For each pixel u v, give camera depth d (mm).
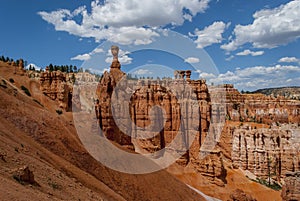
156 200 47875
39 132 43969
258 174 99938
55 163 37094
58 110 67125
